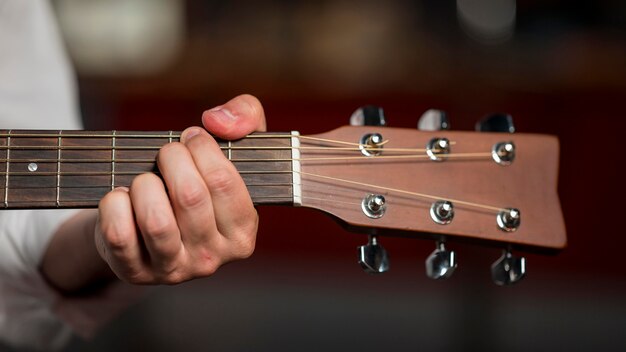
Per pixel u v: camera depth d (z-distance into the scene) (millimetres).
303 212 2912
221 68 3010
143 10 3100
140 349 2658
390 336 2742
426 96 3000
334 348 2619
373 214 1040
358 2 3209
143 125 3002
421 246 2973
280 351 2596
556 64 3004
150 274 1004
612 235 2949
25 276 1198
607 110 2959
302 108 2988
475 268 2822
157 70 3025
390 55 3061
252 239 1014
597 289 2949
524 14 3141
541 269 2951
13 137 1014
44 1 1346
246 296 2961
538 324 2840
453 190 1057
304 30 3139
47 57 1321
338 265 2939
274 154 1030
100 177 1015
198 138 993
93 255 1170
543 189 1071
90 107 2965
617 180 2949
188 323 2777
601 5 3119
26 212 1205
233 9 3242
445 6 3236
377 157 1049
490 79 2988
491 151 1070
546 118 2994
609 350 2746
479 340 2789
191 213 978
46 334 1229
